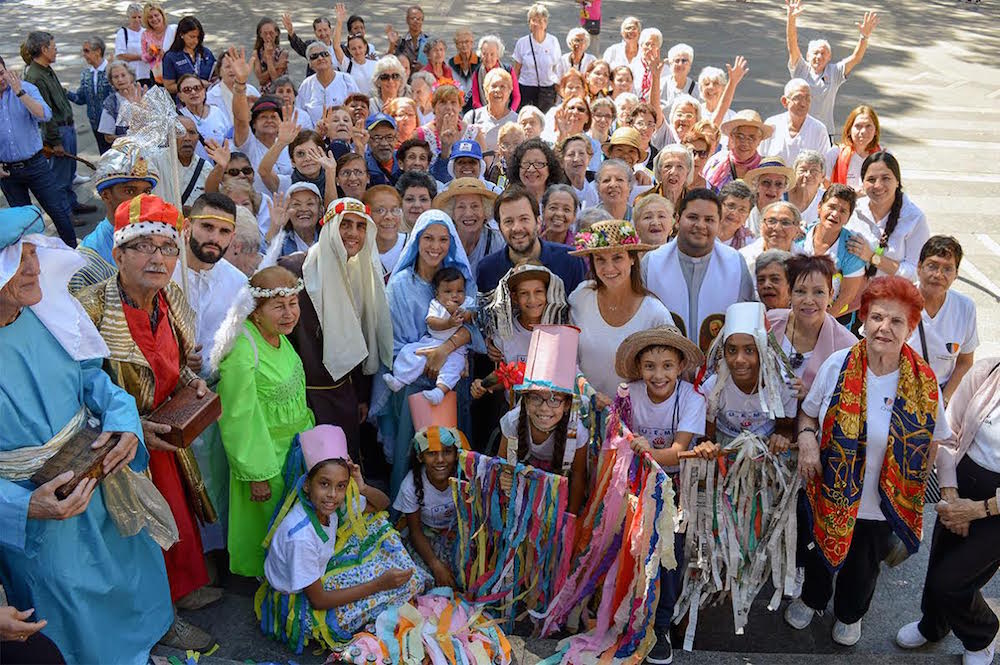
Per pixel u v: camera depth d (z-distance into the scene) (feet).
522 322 16.76
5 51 55.67
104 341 12.80
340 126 25.00
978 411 13.96
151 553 13.39
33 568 11.83
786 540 14.55
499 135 25.82
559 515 14.53
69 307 12.14
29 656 10.84
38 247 11.66
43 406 11.84
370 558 14.98
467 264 17.69
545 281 16.22
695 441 15.15
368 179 23.21
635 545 13.58
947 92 53.72
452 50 56.65
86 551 12.36
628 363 14.64
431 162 26.48
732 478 14.51
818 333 16.01
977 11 77.25
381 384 18.08
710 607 15.97
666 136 30.94
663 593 14.17
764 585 16.70
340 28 36.50
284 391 15.16
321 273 16.35
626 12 71.67
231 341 14.33
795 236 19.33
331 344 16.57
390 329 17.53
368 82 37.24
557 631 14.90
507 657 13.92
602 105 27.43
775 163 22.52
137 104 15.40
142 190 14.92
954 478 14.21
